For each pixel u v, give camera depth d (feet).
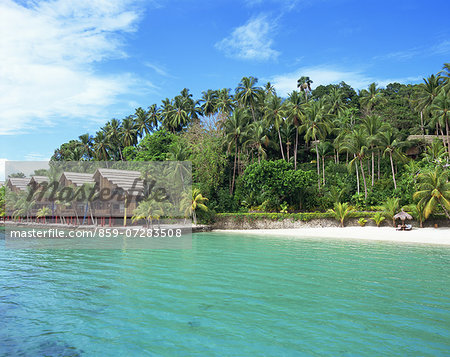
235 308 28.84
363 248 72.08
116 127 267.39
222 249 69.87
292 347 21.13
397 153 148.77
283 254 62.03
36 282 39.01
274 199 139.95
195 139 176.55
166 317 26.73
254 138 179.32
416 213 111.14
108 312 27.99
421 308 28.86
